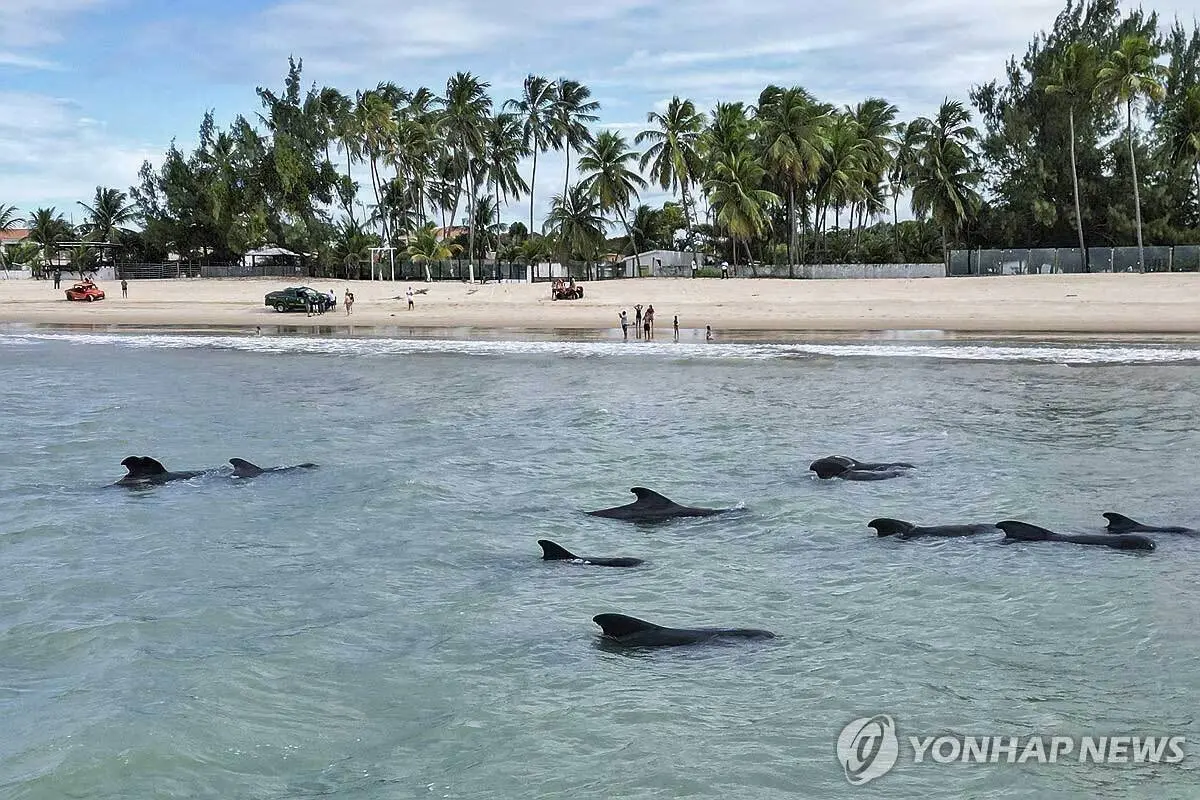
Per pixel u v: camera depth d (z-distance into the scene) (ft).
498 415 86.22
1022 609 37.29
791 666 32.48
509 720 28.94
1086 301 185.06
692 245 289.33
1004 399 89.40
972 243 281.33
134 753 26.89
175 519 52.95
